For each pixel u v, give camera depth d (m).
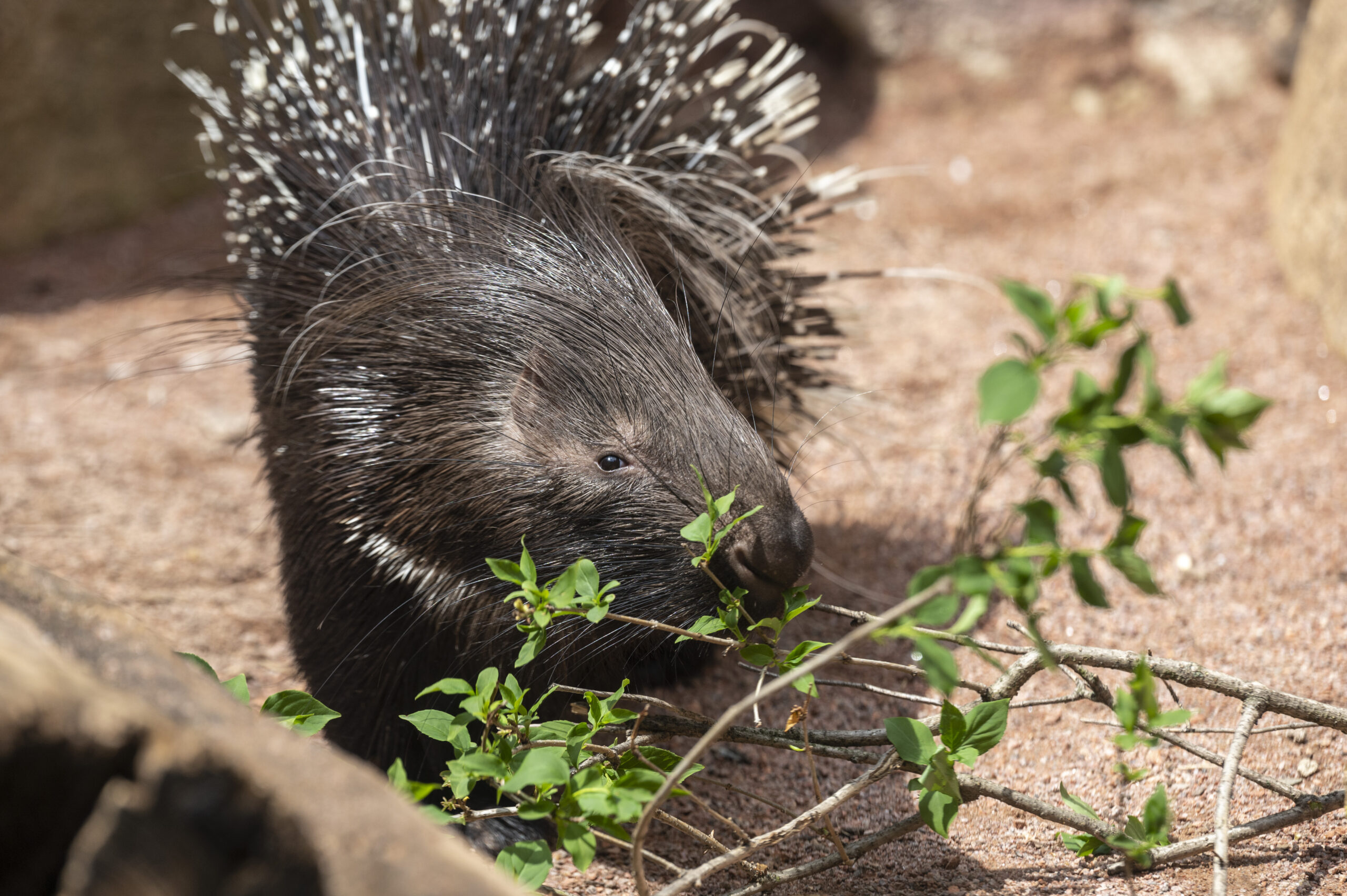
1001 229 5.61
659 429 2.37
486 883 1.15
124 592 3.48
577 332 2.47
